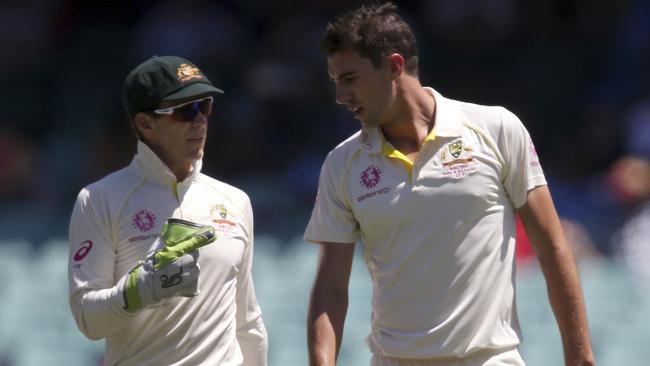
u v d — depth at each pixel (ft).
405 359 52.54
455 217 51.08
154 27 167.32
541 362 96.43
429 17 159.43
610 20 155.43
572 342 51.62
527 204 52.11
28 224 135.44
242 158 148.15
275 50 160.56
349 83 51.31
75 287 50.72
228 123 152.25
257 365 56.39
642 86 146.10
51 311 113.70
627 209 116.37
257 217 130.82
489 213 51.49
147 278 48.70
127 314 49.06
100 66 169.07
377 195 51.85
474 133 51.75
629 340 98.17
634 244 110.42
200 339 51.90
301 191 138.41
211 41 163.63
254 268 113.19
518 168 51.78
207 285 52.03
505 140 51.70
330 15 163.02
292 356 102.47
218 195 53.78
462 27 157.07
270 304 107.55
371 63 50.80
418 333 51.83
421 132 52.08
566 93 149.69
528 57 154.51
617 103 145.07
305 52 159.22
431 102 52.54
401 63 51.37
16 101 166.30
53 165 153.07
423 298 51.65
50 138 159.43
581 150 136.36
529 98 150.51
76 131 159.74
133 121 52.31
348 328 102.47
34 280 117.60
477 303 51.31
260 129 152.15
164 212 51.90
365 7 51.70
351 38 50.67
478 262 51.26
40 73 169.37
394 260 52.03
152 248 51.26
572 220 117.50
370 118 51.80
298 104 154.51
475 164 51.24
